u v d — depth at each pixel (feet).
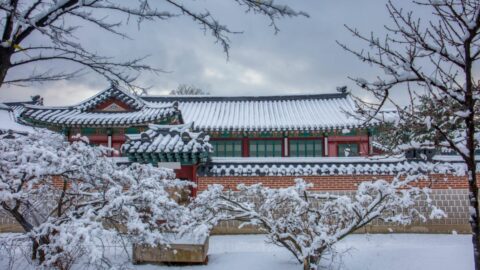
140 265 32.50
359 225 30.27
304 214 30.07
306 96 94.63
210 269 31.91
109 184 28.91
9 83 17.90
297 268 30.58
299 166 51.16
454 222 48.60
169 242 31.48
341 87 92.84
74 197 30.17
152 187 28.09
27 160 26.21
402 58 18.60
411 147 20.31
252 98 96.63
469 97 17.76
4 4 15.57
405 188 48.73
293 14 17.44
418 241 44.14
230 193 40.06
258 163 51.49
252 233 49.24
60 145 30.50
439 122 20.45
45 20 17.11
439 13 18.69
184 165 49.78
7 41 16.42
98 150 30.76
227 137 82.64
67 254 24.38
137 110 67.87
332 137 79.87
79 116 66.74
